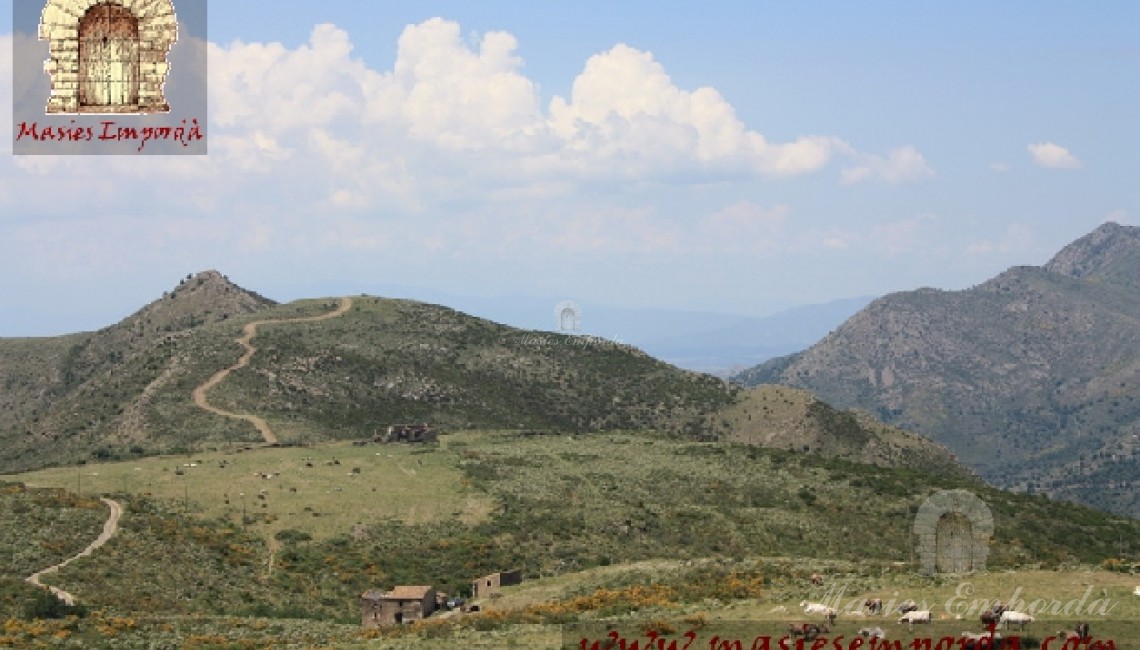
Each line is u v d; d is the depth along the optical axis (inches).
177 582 3727.9
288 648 2657.5
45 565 3649.1
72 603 3257.9
